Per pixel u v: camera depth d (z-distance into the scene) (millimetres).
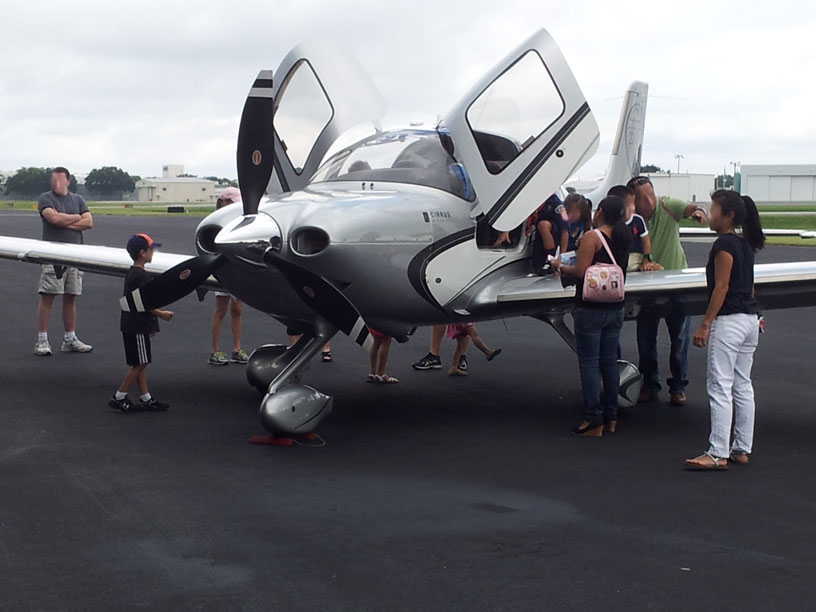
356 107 7652
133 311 6523
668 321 7125
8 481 5000
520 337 10922
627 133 11258
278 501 4719
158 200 121812
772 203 78812
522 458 5613
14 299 13469
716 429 5375
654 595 3557
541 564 3873
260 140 5922
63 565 3814
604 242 6023
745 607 3451
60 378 7906
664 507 4668
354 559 3920
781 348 10141
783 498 4836
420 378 8258
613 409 6293
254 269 5793
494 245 6883
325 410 6043
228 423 6438
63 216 8906
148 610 3389
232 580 3680
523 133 6613
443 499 4777
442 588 3617
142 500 4703
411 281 6227
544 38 6688
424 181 6559
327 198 6098
